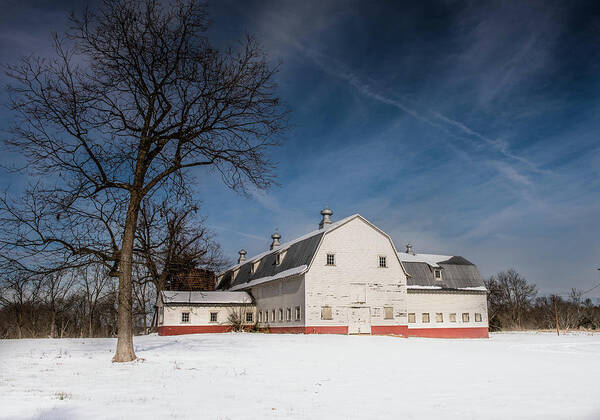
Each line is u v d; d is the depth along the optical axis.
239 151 20.91
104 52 18.86
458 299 50.50
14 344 27.78
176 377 14.15
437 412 9.30
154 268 24.44
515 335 53.12
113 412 8.98
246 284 53.69
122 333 18.41
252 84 20.66
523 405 10.09
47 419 8.35
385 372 15.70
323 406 9.86
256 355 20.94
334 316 40.69
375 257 43.16
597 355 22.94
